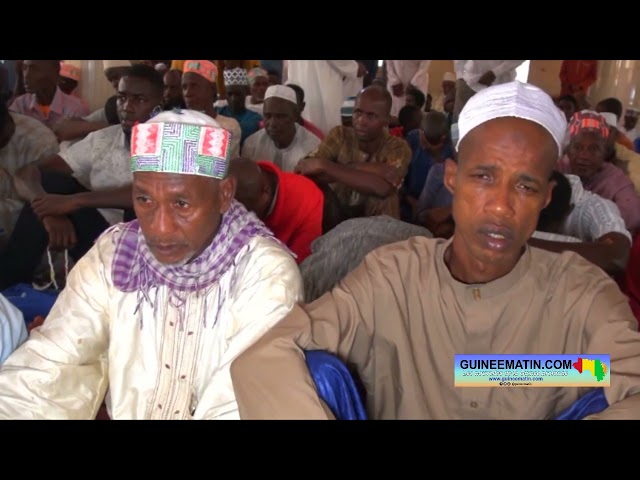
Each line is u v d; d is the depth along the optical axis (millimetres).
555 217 2588
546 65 6805
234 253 1566
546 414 1396
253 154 4402
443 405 1444
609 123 4586
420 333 1456
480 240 1306
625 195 3475
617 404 1185
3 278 2842
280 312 1477
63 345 1546
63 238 2867
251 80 5977
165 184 1438
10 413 1474
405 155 3707
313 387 1252
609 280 1404
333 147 3793
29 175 3402
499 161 1253
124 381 1593
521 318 1397
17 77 4934
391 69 7016
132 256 1594
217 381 1449
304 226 2725
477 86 5824
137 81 3312
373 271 1478
